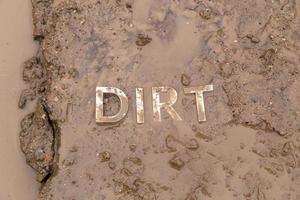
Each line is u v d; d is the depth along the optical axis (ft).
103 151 3.41
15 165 3.51
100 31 3.69
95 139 3.43
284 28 3.71
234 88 3.55
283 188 3.34
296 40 3.69
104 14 3.73
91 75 3.58
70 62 3.62
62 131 3.46
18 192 3.44
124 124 3.47
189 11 3.75
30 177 3.47
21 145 3.53
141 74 3.58
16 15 3.87
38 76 3.69
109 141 3.43
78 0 3.78
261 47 3.66
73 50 3.65
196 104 3.51
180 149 3.42
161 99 3.52
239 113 3.50
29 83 3.69
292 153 3.41
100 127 3.46
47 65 3.65
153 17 3.72
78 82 3.57
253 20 3.72
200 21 3.72
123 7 3.75
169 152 3.41
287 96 3.54
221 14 3.74
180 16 3.73
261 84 3.56
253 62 3.61
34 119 3.58
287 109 3.51
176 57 3.63
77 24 3.71
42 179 3.43
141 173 3.36
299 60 3.63
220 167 3.38
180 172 3.37
